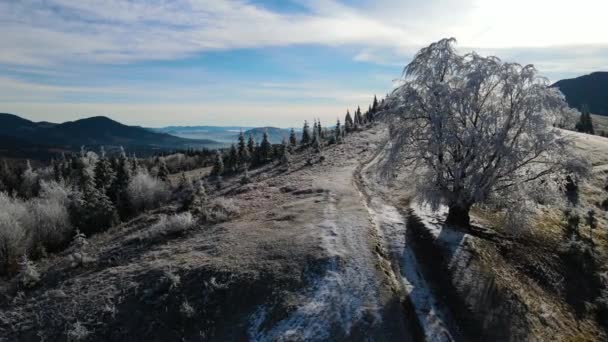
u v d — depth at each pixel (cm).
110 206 3981
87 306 1636
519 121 2098
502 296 1698
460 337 1477
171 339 1461
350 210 2647
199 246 2112
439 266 1911
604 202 3388
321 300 1580
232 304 1587
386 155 2547
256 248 1984
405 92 2286
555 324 1633
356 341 1389
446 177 2248
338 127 9519
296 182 3922
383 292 1653
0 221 3050
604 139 6425
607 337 1667
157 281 1733
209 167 10725
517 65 2111
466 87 2044
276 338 1405
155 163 10862
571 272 2103
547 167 2211
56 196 5125
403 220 2550
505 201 2164
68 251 2700
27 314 1661
